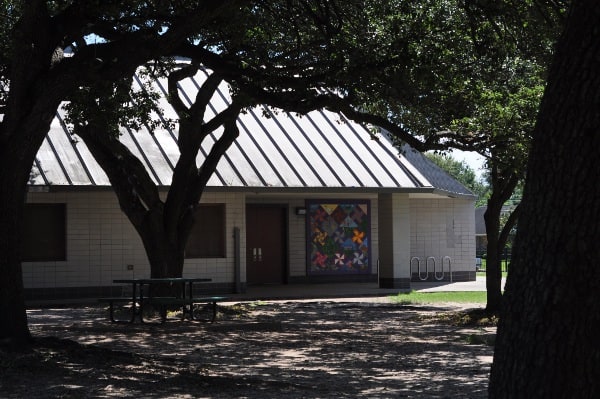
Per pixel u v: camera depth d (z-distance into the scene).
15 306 11.12
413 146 16.42
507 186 18.64
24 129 11.02
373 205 32.97
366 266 32.69
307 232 31.91
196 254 26.52
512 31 14.49
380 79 14.56
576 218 4.57
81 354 10.92
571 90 4.66
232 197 26.83
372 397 9.23
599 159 4.56
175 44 11.66
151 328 16.48
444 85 15.31
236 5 12.54
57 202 24.67
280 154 27.86
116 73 11.39
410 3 15.08
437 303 23.66
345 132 30.16
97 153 19.64
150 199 19.75
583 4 4.70
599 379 4.54
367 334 16.31
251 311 20.95
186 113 19.33
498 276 18.80
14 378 9.32
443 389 9.91
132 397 8.67
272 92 15.27
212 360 12.45
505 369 4.77
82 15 11.91
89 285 24.98
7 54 15.49
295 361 12.49
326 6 15.05
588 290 4.55
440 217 33.91
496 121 15.96
